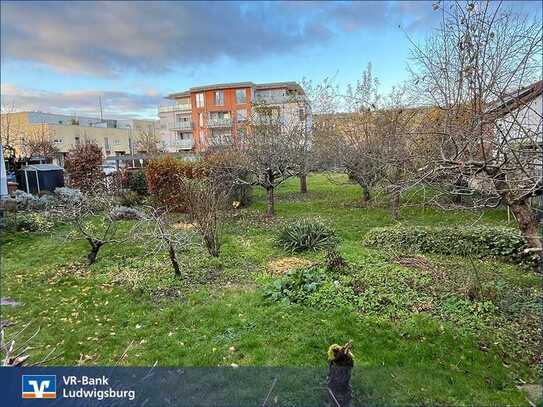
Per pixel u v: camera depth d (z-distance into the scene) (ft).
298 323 12.03
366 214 30.50
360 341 10.73
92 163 46.19
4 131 77.71
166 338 11.61
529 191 9.03
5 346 8.62
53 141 97.50
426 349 10.07
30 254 22.31
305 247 21.04
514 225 21.57
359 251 20.03
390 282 14.89
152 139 93.45
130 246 22.98
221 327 12.08
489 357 9.60
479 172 10.14
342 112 40.60
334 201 38.09
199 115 121.39
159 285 16.15
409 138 22.12
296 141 35.81
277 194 44.83
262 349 10.60
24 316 13.71
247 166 31.86
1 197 33.83
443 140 14.70
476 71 11.57
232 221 29.14
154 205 32.07
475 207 11.06
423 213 29.48
